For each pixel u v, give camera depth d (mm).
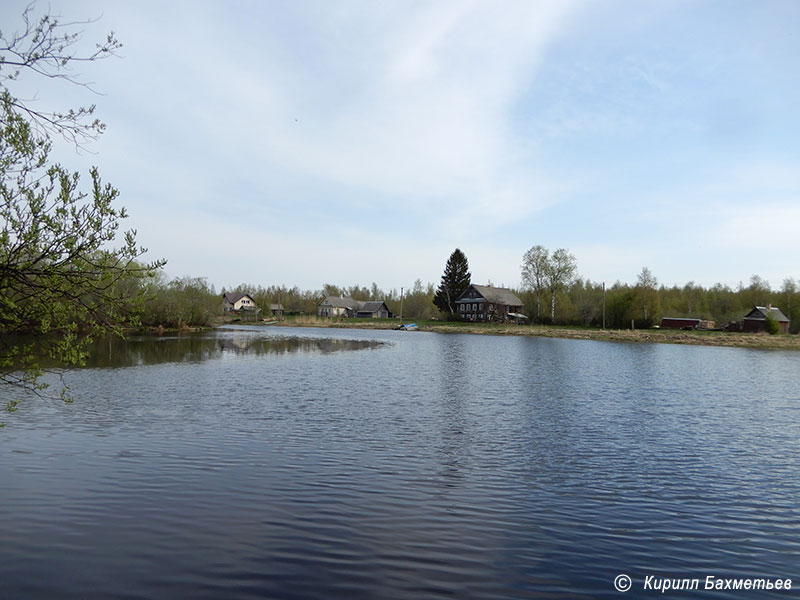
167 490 11023
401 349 53031
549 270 109000
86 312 8039
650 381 30062
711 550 8906
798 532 9680
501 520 9914
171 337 60594
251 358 39688
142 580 7516
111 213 7641
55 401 20672
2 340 7945
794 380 31734
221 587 7383
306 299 172750
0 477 11609
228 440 15055
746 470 13203
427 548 8703
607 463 13625
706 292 138000
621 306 97625
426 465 13133
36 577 7527
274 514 9898
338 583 7551
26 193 7184
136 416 18094
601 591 7555
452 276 130250
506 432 16750
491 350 52938
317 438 15469
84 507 10047
